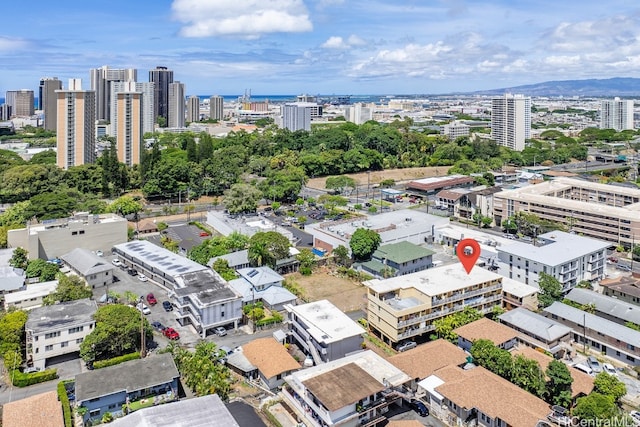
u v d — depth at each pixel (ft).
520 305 282.77
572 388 199.82
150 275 344.08
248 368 224.74
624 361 240.94
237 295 278.26
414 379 213.87
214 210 542.98
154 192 581.94
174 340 260.62
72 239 387.34
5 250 363.15
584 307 278.67
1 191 531.09
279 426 192.44
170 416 177.88
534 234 425.28
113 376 207.31
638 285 307.99
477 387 197.47
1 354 240.53
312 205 572.92
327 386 185.06
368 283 274.36
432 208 558.97
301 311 253.85
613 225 418.10
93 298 311.06
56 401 196.34
